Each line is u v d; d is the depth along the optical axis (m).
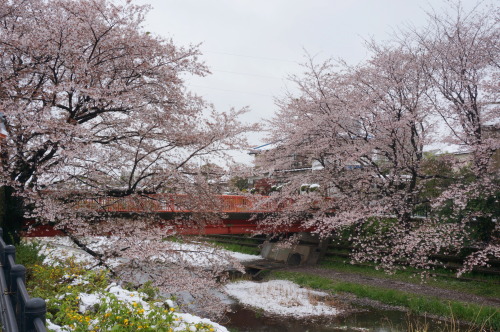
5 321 3.47
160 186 10.83
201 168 11.38
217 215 12.88
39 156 9.91
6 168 9.09
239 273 22.36
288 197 20.09
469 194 15.20
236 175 11.72
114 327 4.57
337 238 24.00
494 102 15.53
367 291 17.05
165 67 10.77
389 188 17.58
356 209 17.48
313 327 13.58
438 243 14.77
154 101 11.21
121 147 10.91
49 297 5.80
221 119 11.32
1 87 9.23
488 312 13.22
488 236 15.76
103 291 5.97
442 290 16.25
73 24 9.37
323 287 18.70
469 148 15.54
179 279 9.95
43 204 9.11
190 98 11.66
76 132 8.91
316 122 17.86
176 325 5.23
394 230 17.03
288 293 18.02
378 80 17.12
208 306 10.39
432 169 18.89
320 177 19.61
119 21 10.06
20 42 9.16
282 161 20.42
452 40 16.05
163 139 10.98
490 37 15.63
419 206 18.59
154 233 10.37
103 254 10.01
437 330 12.83
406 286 17.25
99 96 9.19
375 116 17.19
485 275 16.53
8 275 4.02
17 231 10.43
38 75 10.47
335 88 18.83
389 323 13.77
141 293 7.25
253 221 21.70
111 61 10.70
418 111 16.78
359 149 17.17
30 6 10.30
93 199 10.57
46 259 10.25
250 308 15.84
